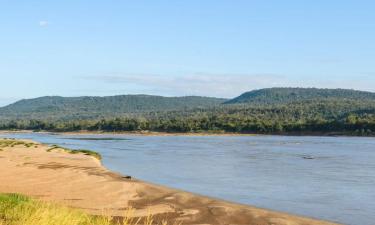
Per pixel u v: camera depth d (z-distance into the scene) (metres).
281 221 22.41
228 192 34.19
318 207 28.30
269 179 42.53
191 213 23.62
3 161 49.00
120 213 23.22
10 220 14.29
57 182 33.53
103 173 40.28
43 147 84.00
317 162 61.34
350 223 23.84
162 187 32.47
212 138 169.62
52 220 13.94
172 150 89.06
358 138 162.50
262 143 121.88
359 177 44.28
